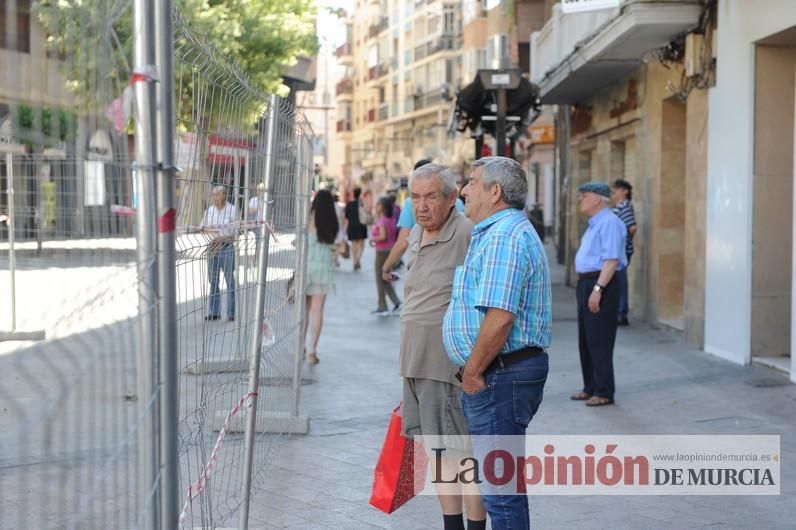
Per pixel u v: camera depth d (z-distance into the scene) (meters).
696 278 11.45
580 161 19.06
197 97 3.39
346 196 43.84
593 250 8.12
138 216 2.43
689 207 11.70
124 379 2.30
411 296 4.61
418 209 4.56
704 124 11.20
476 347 3.97
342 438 7.09
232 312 4.21
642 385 9.04
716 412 7.84
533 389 4.05
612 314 8.11
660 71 13.06
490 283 3.93
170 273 2.53
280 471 6.14
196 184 3.43
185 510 3.26
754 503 5.51
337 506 5.47
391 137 69.31
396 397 8.66
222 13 17.83
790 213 9.98
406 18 64.00
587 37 13.59
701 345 11.27
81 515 2.03
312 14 21.22
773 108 9.95
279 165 5.66
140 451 2.43
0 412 1.69
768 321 10.01
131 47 2.46
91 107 2.10
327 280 10.37
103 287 2.15
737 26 10.18
